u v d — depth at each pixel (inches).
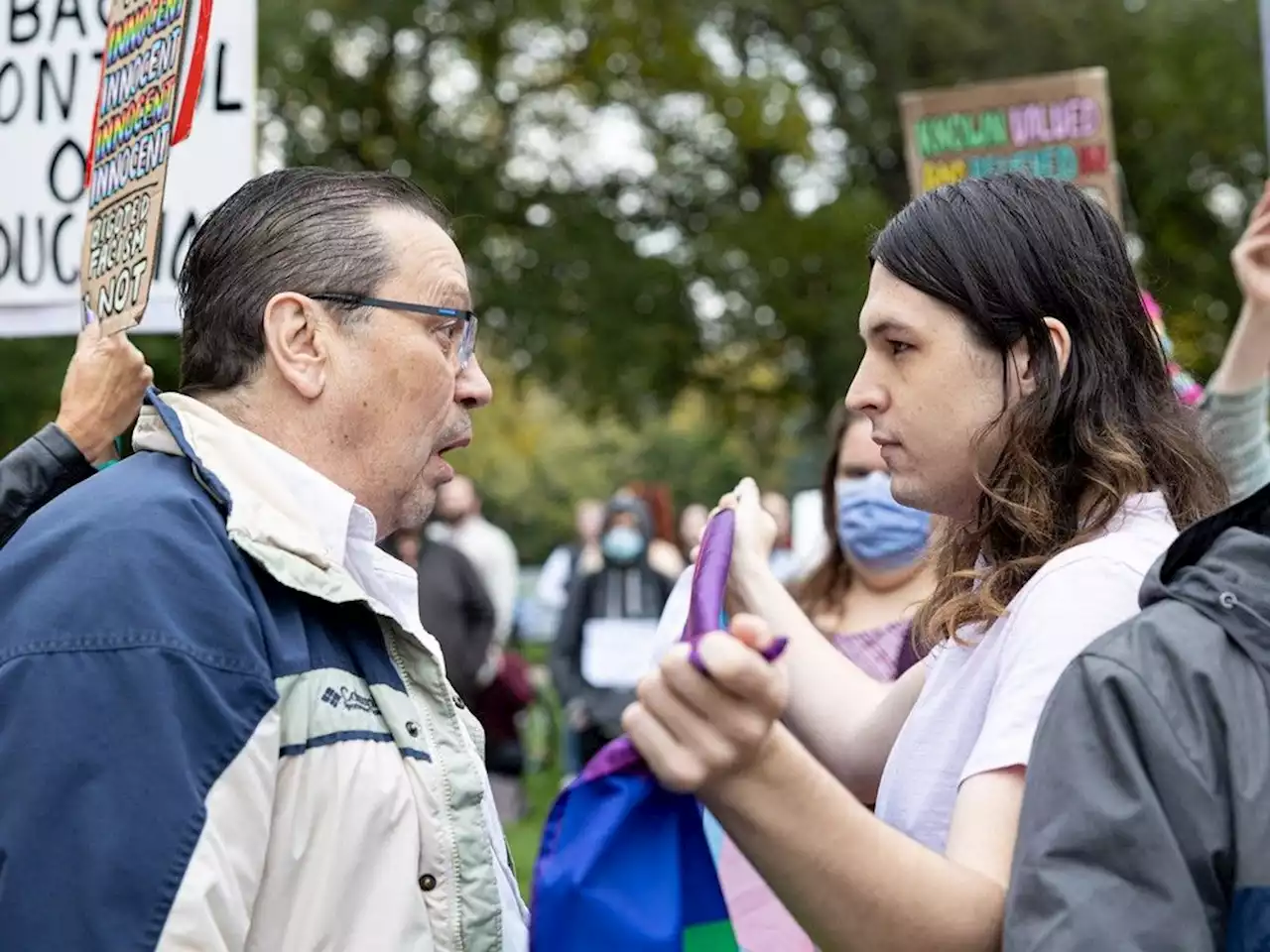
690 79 708.7
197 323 86.7
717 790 61.0
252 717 74.1
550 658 346.9
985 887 63.8
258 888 74.8
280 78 648.4
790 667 93.0
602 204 728.3
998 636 74.3
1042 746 63.4
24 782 71.1
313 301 84.7
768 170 751.7
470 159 712.4
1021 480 76.0
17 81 146.5
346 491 85.4
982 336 77.0
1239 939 59.6
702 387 745.6
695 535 475.8
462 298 88.5
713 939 66.2
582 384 719.1
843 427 151.8
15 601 75.3
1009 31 731.4
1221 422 124.1
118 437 112.2
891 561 148.1
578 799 65.2
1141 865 60.0
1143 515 75.6
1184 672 61.7
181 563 75.4
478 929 80.0
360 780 77.7
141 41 102.3
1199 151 752.3
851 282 697.6
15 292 146.1
